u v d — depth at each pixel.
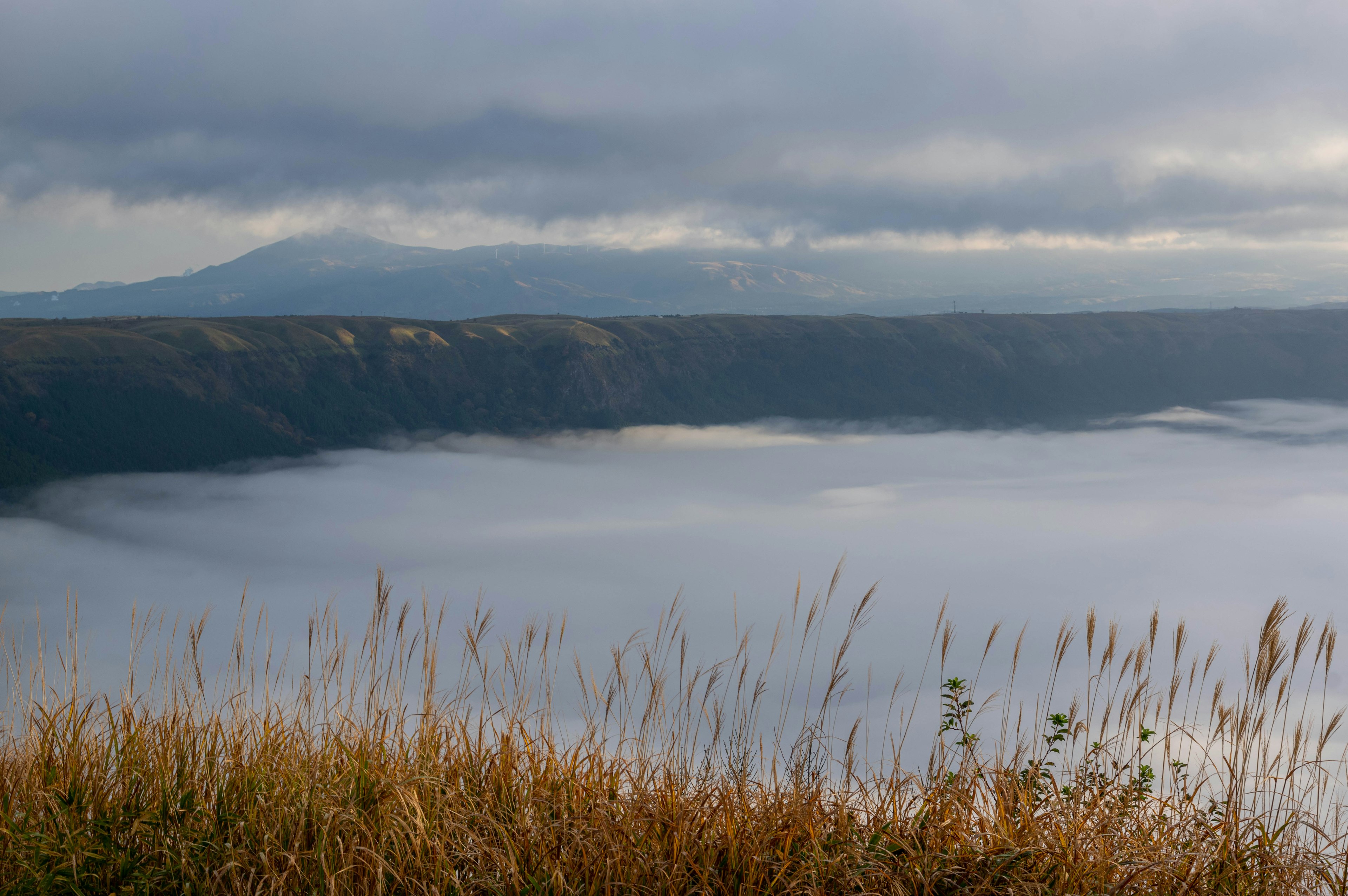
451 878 2.75
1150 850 3.07
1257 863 3.09
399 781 3.10
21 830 3.03
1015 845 3.03
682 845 2.94
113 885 2.87
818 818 3.09
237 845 2.98
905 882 2.90
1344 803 2.97
